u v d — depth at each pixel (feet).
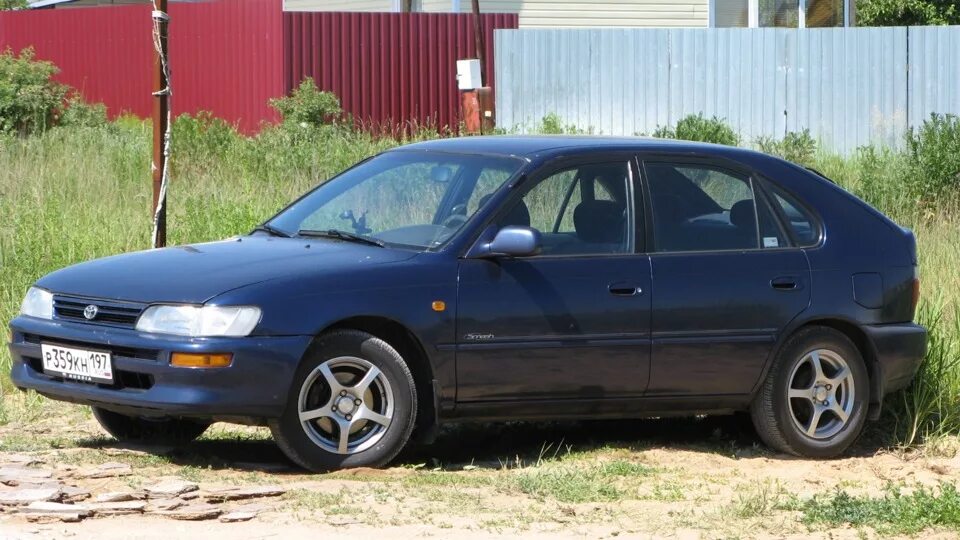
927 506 28.37
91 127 101.35
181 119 85.05
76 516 26.02
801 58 104.12
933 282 49.39
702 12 122.52
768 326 33.99
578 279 32.37
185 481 28.96
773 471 33.42
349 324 30.89
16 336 32.19
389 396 31.04
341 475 30.48
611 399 32.99
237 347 29.40
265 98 105.50
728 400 34.09
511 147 34.17
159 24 47.37
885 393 35.70
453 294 31.30
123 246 52.70
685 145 34.81
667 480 31.76
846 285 34.81
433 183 33.81
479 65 99.81
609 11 119.96
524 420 33.04
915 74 101.91
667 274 33.19
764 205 34.83
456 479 30.76
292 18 103.86
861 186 77.05
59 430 35.19
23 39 135.95
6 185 65.57
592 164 33.58
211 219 55.31
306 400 30.45
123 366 29.96
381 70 106.11
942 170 72.49
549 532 26.58
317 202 35.14
